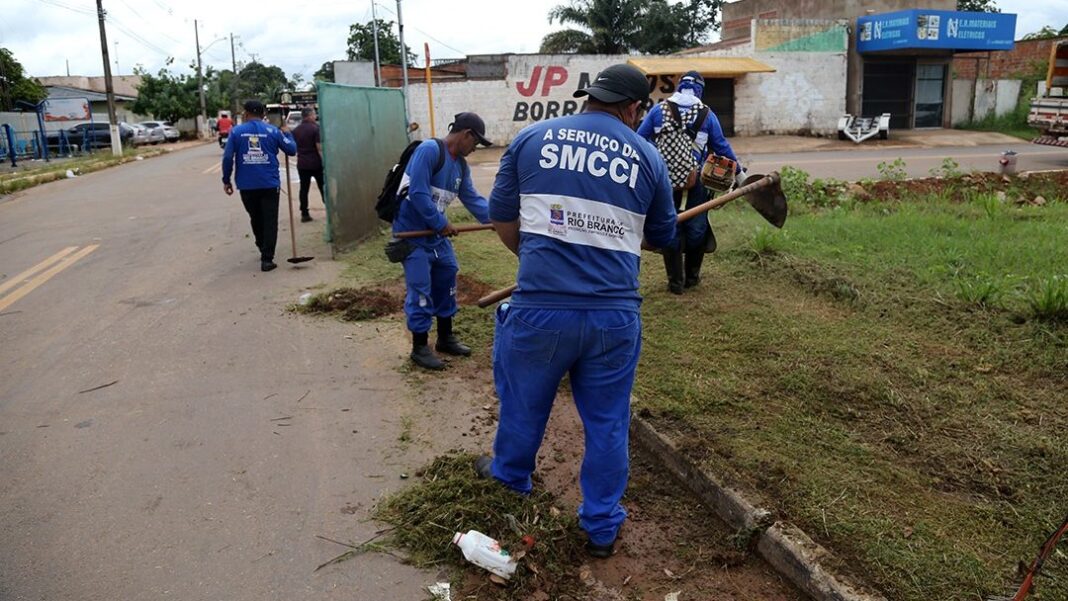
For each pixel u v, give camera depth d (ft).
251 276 25.64
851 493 11.04
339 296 22.00
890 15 87.15
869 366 15.33
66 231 36.96
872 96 94.22
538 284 9.75
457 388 15.98
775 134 92.17
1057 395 13.82
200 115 181.68
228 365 17.44
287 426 14.32
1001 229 26.48
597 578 10.05
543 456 13.05
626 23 129.18
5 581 10.00
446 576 10.04
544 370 10.02
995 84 98.73
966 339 16.38
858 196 35.96
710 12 134.92
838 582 9.15
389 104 34.01
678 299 20.31
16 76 142.51
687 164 19.24
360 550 10.55
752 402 14.11
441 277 17.25
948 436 12.66
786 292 20.68
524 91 87.66
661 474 12.41
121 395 15.88
